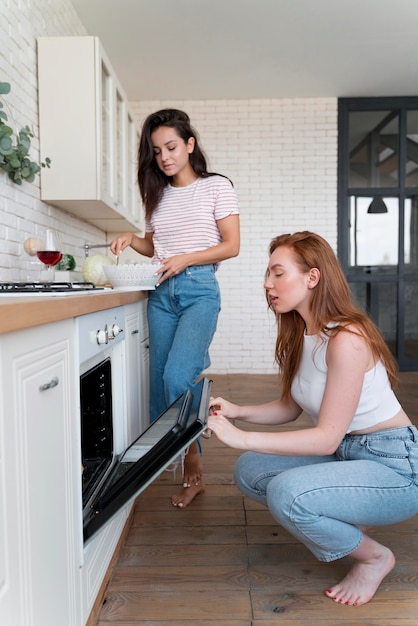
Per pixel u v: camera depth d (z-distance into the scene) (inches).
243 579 61.7
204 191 82.2
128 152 143.6
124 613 55.2
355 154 217.8
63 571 42.3
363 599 56.3
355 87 201.8
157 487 92.0
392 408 57.6
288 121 212.8
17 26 89.6
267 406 66.5
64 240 118.0
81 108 100.3
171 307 83.4
